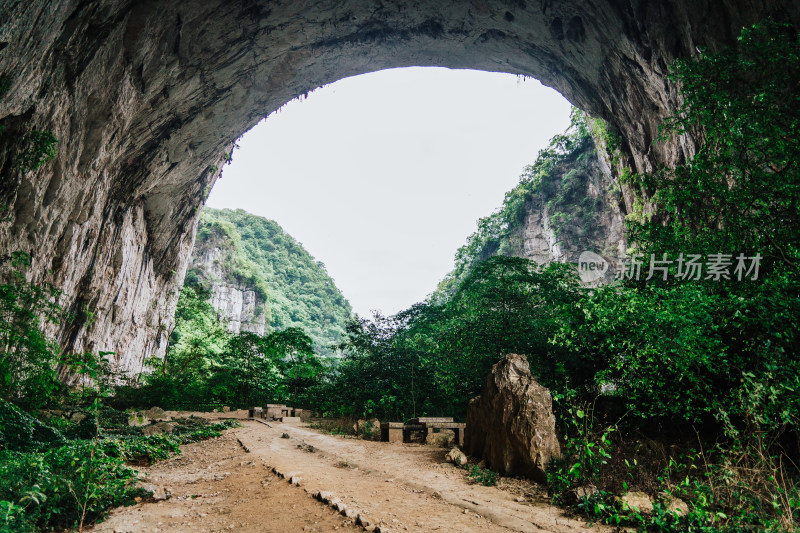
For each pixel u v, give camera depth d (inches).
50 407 473.7
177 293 1416.1
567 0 768.3
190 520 180.1
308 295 4618.6
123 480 207.3
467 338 471.5
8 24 436.8
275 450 325.1
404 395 570.9
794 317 211.6
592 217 2091.5
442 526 165.0
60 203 660.7
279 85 1002.1
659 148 693.3
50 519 164.9
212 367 1137.4
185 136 963.3
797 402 202.2
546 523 169.0
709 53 295.0
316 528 165.3
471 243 2632.9
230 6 779.4
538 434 236.1
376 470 260.4
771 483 178.7
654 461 229.8
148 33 695.7
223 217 4933.6
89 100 665.6
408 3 871.7
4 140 539.2
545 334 423.5
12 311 422.3
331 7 858.8
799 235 237.3
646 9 629.9
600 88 847.1
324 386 774.5
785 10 410.0
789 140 242.7
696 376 251.6
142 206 1069.1
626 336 274.1
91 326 909.8
